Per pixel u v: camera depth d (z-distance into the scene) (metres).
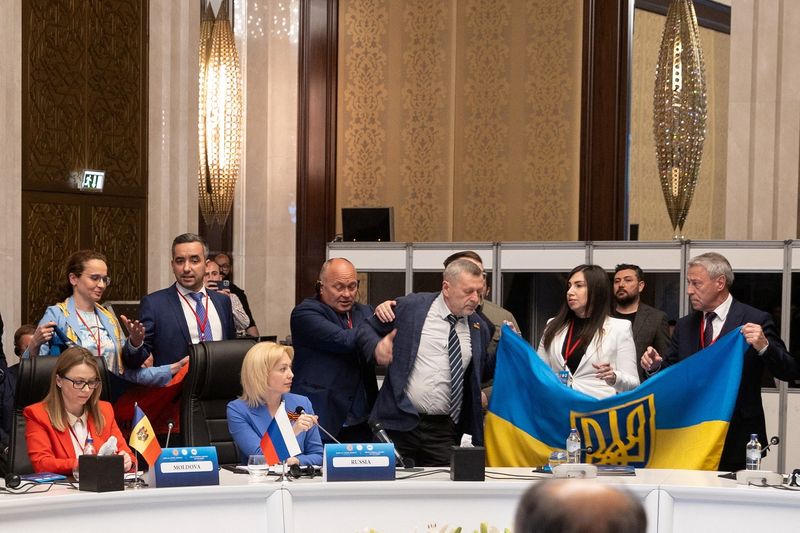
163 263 9.26
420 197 12.96
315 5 12.29
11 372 6.44
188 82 9.49
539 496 1.28
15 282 7.85
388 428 5.73
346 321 6.26
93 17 8.63
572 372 5.95
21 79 7.95
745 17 10.72
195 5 9.59
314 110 12.30
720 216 14.20
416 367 5.75
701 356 5.50
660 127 9.95
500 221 12.77
